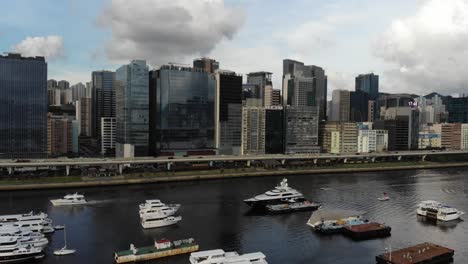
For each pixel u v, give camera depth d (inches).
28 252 5177.2
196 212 7819.9
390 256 5132.9
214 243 5954.7
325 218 6919.3
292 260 5319.9
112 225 6825.8
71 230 6530.5
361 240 6136.8
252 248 5757.9
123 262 5068.9
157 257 5226.4
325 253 5575.8
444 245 5949.8
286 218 7406.5
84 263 5132.9
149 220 6742.1
